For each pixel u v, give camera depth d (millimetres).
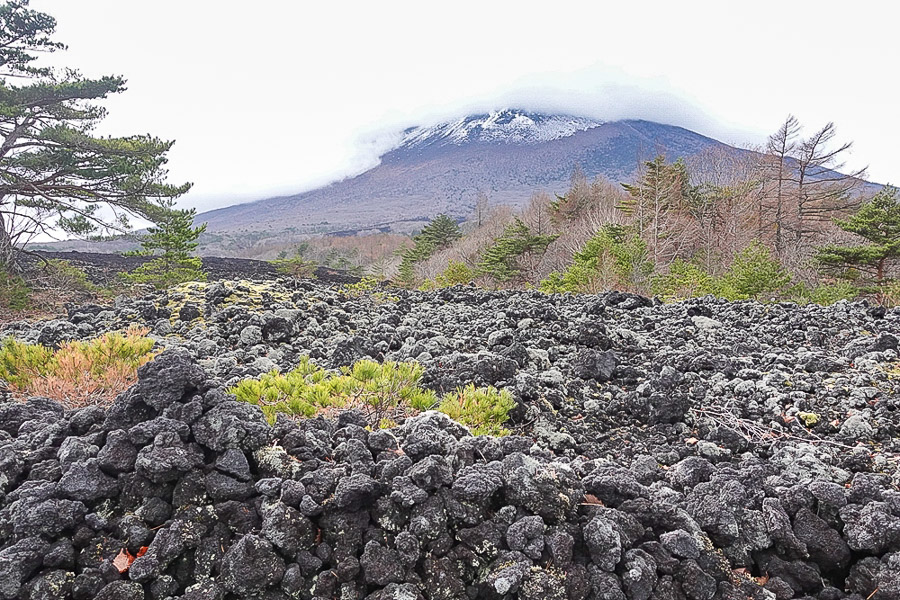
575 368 6039
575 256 20359
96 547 2426
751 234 33594
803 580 2691
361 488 2602
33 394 4453
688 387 5492
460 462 2928
